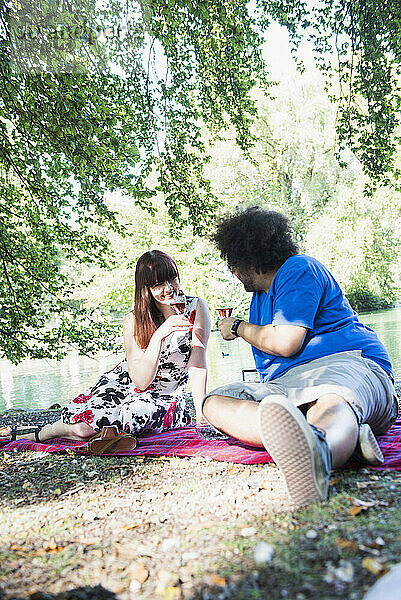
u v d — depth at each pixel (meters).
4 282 6.61
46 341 6.59
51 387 10.10
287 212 20.33
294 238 2.75
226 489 1.99
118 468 2.50
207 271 18.42
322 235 19.11
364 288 20.47
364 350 2.48
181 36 6.91
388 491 1.71
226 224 2.73
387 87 7.30
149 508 1.88
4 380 12.45
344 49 7.48
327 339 2.45
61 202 6.57
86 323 6.93
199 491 2.01
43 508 2.01
